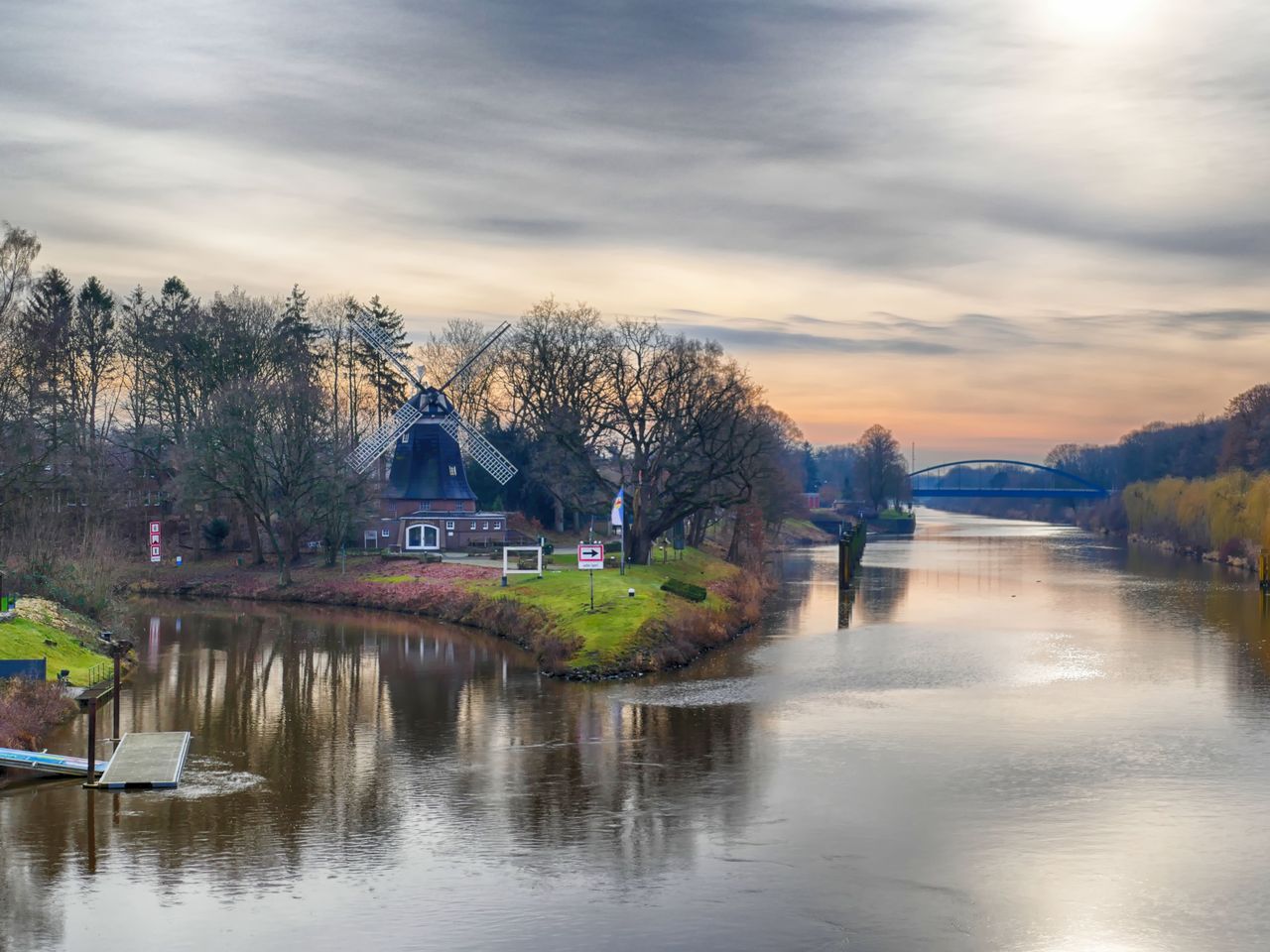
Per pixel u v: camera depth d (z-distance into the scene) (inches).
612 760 2089.1
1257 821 1770.4
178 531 5108.3
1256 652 3174.2
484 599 3740.2
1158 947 1379.2
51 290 5172.2
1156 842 1686.8
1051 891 1525.6
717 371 4372.5
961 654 3125.0
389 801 1859.0
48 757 2000.5
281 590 4320.9
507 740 2225.6
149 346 5068.9
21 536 3486.7
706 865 1605.6
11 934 1392.7
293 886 1533.0
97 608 3297.2
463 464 5231.3
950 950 1368.1
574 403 4451.3
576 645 2945.4
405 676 2832.2
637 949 1366.9
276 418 4441.4
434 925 1423.5
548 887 1535.4
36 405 3804.1
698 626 3230.8
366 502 4722.0
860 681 2751.0
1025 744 2185.0
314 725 2342.5
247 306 5108.3
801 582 5201.8
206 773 2005.4
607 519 6151.6
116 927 1413.6
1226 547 6166.3
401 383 5836.6
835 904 1483.8
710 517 5674.2
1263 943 1387.8
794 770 2023.9
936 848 1664.6
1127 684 2716.5
